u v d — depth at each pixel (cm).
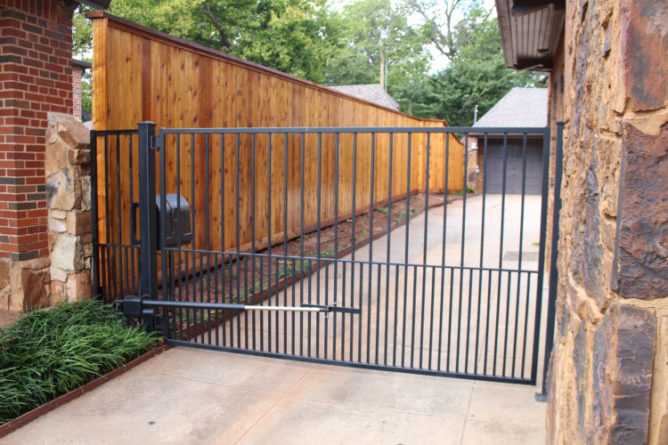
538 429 309
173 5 1847
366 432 307
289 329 498
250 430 310
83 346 372
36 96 448
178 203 430
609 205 128
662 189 112
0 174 441
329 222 934
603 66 139
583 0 172
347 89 2938
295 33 2030
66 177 447
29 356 345
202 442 297
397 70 4034
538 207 1570
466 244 933
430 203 1479
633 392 116
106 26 443
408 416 326
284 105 751
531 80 3584
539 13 536
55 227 457
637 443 117
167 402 344
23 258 444
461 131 354
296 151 797
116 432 306
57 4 461
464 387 368
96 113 449
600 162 140
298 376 385
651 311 114
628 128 113
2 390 316
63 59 471
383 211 1185
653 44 111
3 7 424
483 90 2955
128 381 374
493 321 514
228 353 427
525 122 2248
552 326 349
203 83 578
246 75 656
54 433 304
